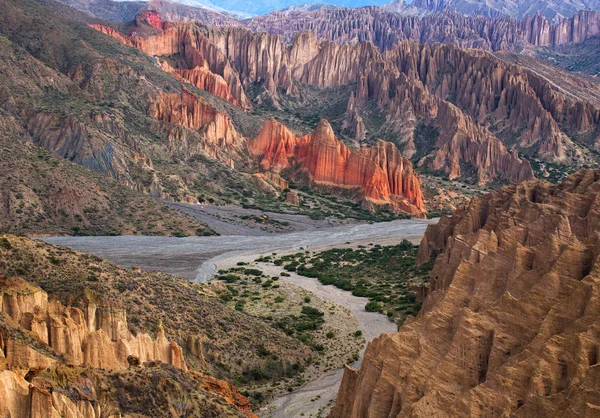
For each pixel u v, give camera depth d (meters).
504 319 80.25
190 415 80.19
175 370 86.06
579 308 75.94
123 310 96.81
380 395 81.88
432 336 84.69
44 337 81.88
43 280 112.25
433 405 75.25
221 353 117.62
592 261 85.12
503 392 72.44
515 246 95.00
